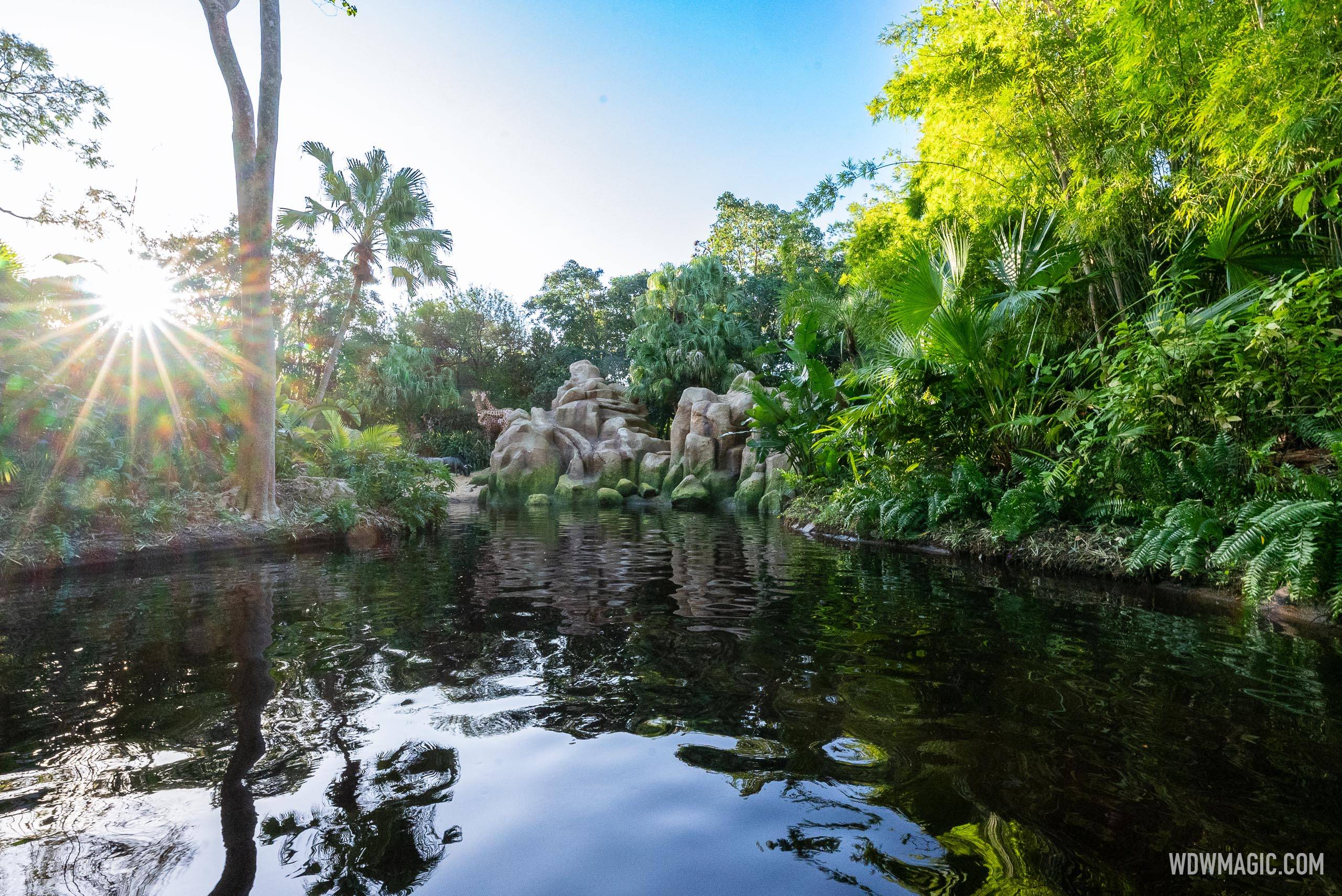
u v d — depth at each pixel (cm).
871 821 174
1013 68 734
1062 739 224
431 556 743
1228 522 475
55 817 177
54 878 149
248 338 893
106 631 391
